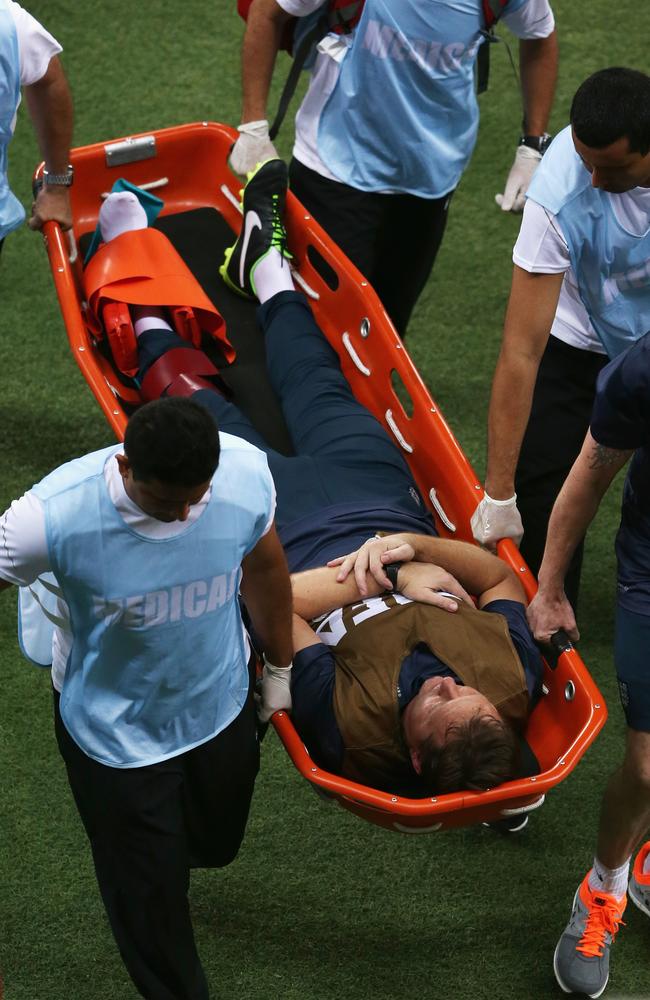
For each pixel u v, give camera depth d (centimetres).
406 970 1121
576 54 2312
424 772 970
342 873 1187
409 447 1300
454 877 1193
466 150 1462
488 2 1334
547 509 1302
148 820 905
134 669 855
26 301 1781
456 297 1855
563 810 1259
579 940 1098
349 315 1380
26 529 788
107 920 1135
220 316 1377
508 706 1013
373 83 1373
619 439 935
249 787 980
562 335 1230
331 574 1092
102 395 1214
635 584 997
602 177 1032
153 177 1596
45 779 1240
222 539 818
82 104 2120
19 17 1216
